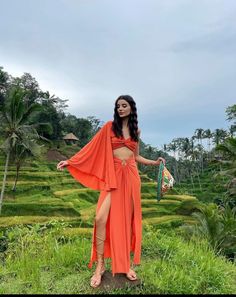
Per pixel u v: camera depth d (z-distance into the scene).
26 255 5.39
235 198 23.56
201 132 84.06
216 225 14.54
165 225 28.14
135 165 4.64
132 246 4.59
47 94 68.56
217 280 4.62
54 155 61.06
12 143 30.83
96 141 4.60
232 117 42.47
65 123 77.44
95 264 5.05
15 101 30.48
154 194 42.69
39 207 31.05
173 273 4.51
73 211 31.56
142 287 4.37
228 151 22.56
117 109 4.55
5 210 30.11
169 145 94.31
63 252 5.31
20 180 43.47
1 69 70.75
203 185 67.38
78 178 4.66
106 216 4.41
